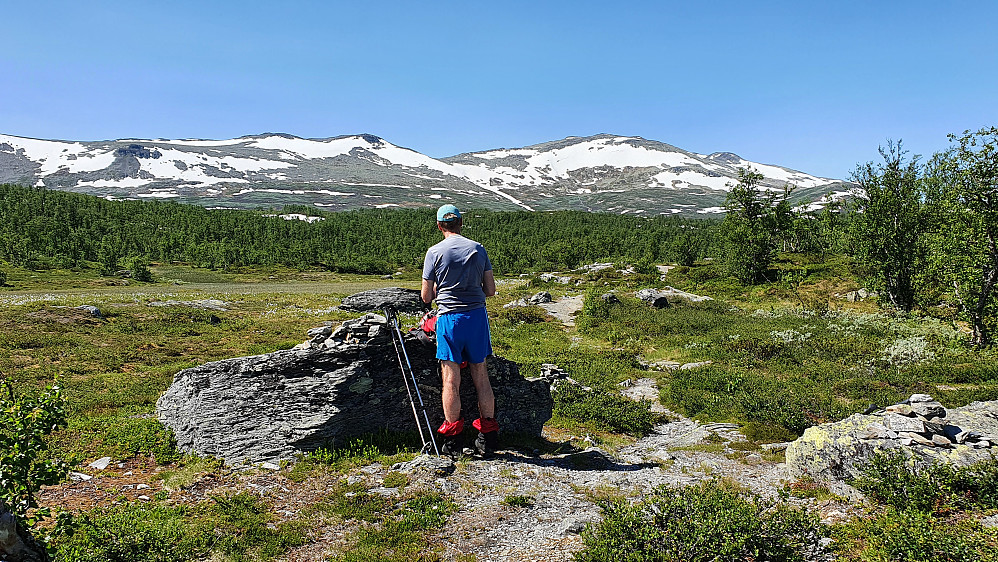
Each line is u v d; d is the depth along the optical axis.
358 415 8.26
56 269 80.94
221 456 7.73
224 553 5.13
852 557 5.09
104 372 18.69
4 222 106.12
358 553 5.21
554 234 154.50
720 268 52.81
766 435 11.88
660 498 5.79
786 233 57.03
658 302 36.66
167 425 8.73
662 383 18.17
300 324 33.72
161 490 6.67
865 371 17.86
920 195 29.72
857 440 7.53
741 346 22.53
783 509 5.58
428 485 6.86
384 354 8.68
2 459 4.28
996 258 20.09
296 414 8.00
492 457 8.09
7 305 31.64
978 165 20.09
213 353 23.44
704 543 4.79
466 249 7.29
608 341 27.50
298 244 117.12
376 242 135.25
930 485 6.33
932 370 17.61
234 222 136.75
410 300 36.22
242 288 70.81
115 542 4.91
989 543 4.96
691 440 11.73
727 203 57.47
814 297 37.81
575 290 53.69
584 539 5.07
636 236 137.75
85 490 6.60
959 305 21.36
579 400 14.27
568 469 8.07
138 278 78.69
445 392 7.61
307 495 6.61
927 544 4.79
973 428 7.96
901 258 29.81
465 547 5.41
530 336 29.31
